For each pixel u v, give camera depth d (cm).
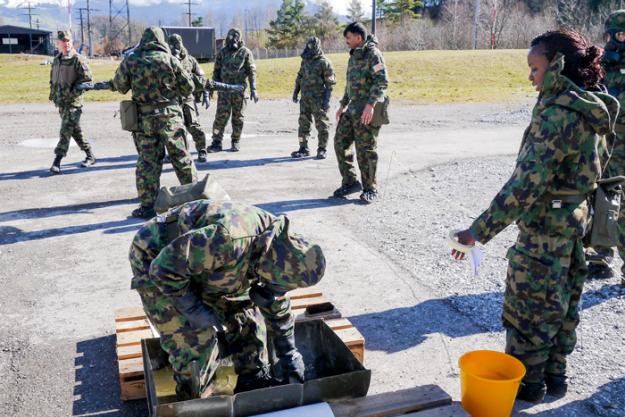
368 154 797
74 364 407
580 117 311
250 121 1662
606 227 333
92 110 1834
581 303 503
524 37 6938
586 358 414
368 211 775
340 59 3275
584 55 317
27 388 379
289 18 9669
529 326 339
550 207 327
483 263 596
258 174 980
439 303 504
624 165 541
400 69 3094
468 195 865
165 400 330
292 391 304
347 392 319
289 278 288
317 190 880
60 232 687
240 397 295
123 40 13525
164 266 276
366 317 479
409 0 8831
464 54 3531
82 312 486
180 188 323
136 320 418
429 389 333
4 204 802
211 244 275
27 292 525
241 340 348
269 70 2897
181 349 315
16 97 2127
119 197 834
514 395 319
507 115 1830
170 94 696
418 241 660
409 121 1706
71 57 952
